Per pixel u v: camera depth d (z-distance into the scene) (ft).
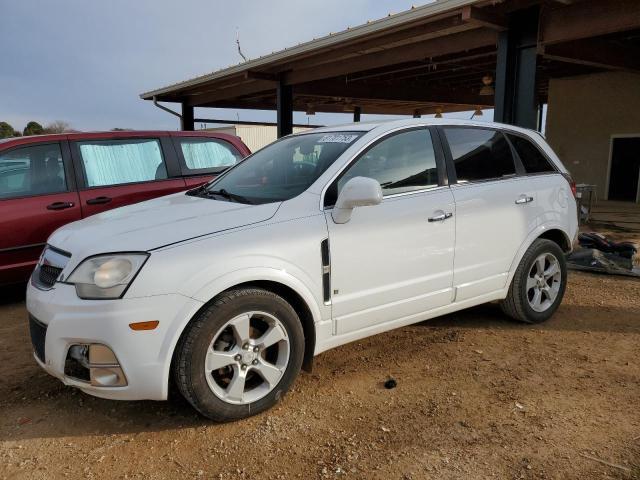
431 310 12.26
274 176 12.10
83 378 9.01
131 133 19.39
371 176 11.36
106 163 18.61
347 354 12.69
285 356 9.99
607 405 10.05
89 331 8.57
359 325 11.03
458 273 12.55
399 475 8.05
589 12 23.45
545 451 8.58
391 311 11.44
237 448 8.87
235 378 9.42
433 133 12.71
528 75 26.09
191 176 20.16
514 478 7.93
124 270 8.68
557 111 50.03
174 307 8.73
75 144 18.19
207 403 9.17
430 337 13.74
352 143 11.53
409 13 26.43
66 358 8.94
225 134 21.84
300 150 12.59
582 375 11.38
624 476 7.93
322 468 8.29
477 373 11.55
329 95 48.83
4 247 16.40
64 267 9.36
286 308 9.82
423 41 31.09
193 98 54.60
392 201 11.37
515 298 14.07
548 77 49.96
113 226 9.98
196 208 10.80
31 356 13.04
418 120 12.76
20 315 16.38
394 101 57.31
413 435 9.12
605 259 20.74
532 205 14.14
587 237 22.36
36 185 17.28
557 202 14.94
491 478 7.93
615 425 9.34
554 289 15.03
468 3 23.68
